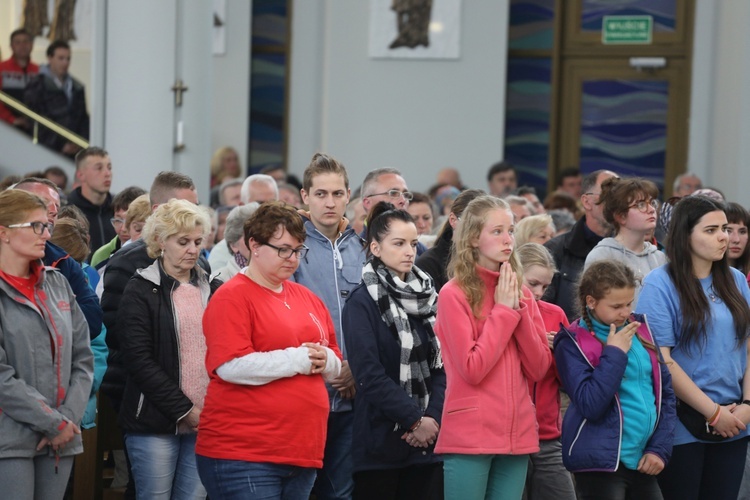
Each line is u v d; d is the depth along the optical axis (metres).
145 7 23.28
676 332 13.17
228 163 32.34
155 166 23.44
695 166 31.02
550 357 12.42
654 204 15.04
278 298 11.89
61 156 27.00
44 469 11.81
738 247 15.59
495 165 29.59
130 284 13.13
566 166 33.12
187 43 23.59
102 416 15.16
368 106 32.34
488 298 12.24
